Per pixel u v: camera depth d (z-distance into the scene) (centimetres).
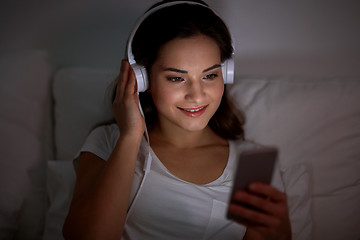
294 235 103
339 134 115
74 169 110
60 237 106
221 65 94
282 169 114
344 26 131
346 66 135
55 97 131
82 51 145
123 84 92
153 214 96
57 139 129
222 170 103
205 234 96
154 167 101
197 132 107
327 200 109
